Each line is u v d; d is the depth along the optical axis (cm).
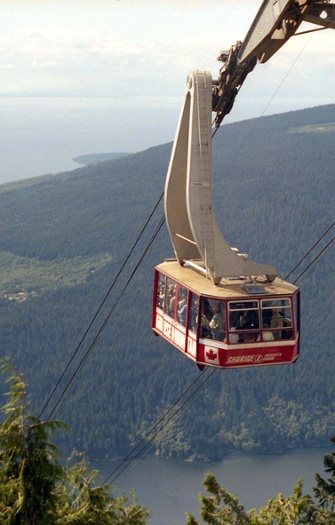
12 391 1691
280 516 2870
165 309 2381
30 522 1652
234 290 2133
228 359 2089
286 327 2105
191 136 2164
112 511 1848
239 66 2045
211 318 2109
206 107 2155
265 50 1501
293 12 1355
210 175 2173
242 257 2200
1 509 1648
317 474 3903
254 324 2091
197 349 2142
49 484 1673
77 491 1839
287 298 2106
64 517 1731
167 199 2398
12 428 1652
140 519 1884
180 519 18750
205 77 2153
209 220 2175
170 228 2416
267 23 1416
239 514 2833
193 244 2427
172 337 2320
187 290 2203
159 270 2428
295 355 2136
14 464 1664
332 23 1338
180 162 2362
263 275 2211
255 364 2111
